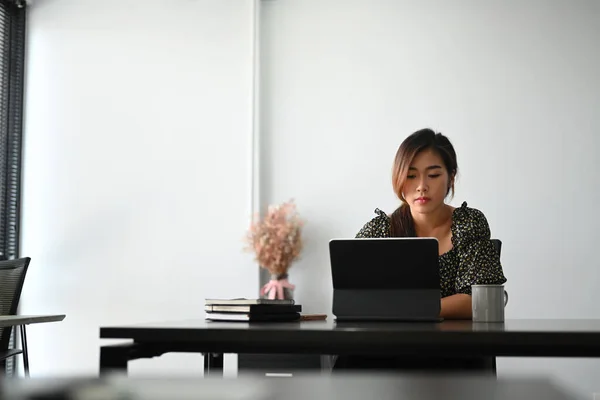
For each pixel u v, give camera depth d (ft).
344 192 15.10
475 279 7.52
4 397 1.15
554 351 4.35
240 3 15.62
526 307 14.40
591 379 13.85
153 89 15.67
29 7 16.10
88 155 15.67
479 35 15.02
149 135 15.60
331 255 5.82
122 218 15.47
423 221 9.23
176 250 15.28
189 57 15.66
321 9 15.52
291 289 14.57
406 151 9.43
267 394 1.24
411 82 15.12
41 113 15.85
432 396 1.27
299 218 15.16
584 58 14.70
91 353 15.20
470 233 7.82
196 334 4.44
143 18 15.84
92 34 15.90
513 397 1.26
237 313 5.82
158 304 15.20
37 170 15.74
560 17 14.83
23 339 10.52
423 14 15.21
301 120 15.38
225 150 15.38
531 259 14.47
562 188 14.52
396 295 5.72
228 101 15.48
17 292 10.22
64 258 15.47
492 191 14.69
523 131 14.73
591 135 14.55
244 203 15.21
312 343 4.49
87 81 15.83
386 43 15.26
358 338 4.28
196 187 15.37
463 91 14.96
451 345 4.39
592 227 14.38
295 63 15.51
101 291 15.33
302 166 15.28
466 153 14.83
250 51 15.48
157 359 14.79
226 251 15.15
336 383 1.40
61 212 15.58
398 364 6.71
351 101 15.26
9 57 15.62
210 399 1.16
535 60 14.83
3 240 15.26
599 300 14.24
